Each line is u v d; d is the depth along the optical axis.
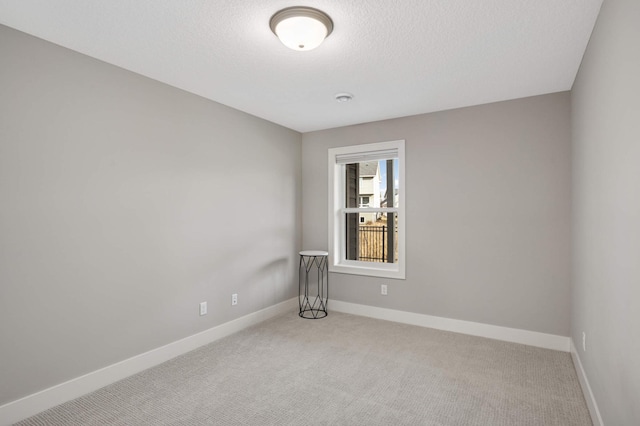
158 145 2.82
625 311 1.42
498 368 2.71
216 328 3.32
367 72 2.66
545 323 3.13
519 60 2.44
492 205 3.36
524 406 2.18
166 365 2.77
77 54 2.32
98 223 2.43
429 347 3.13
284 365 2.77
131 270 2.63
